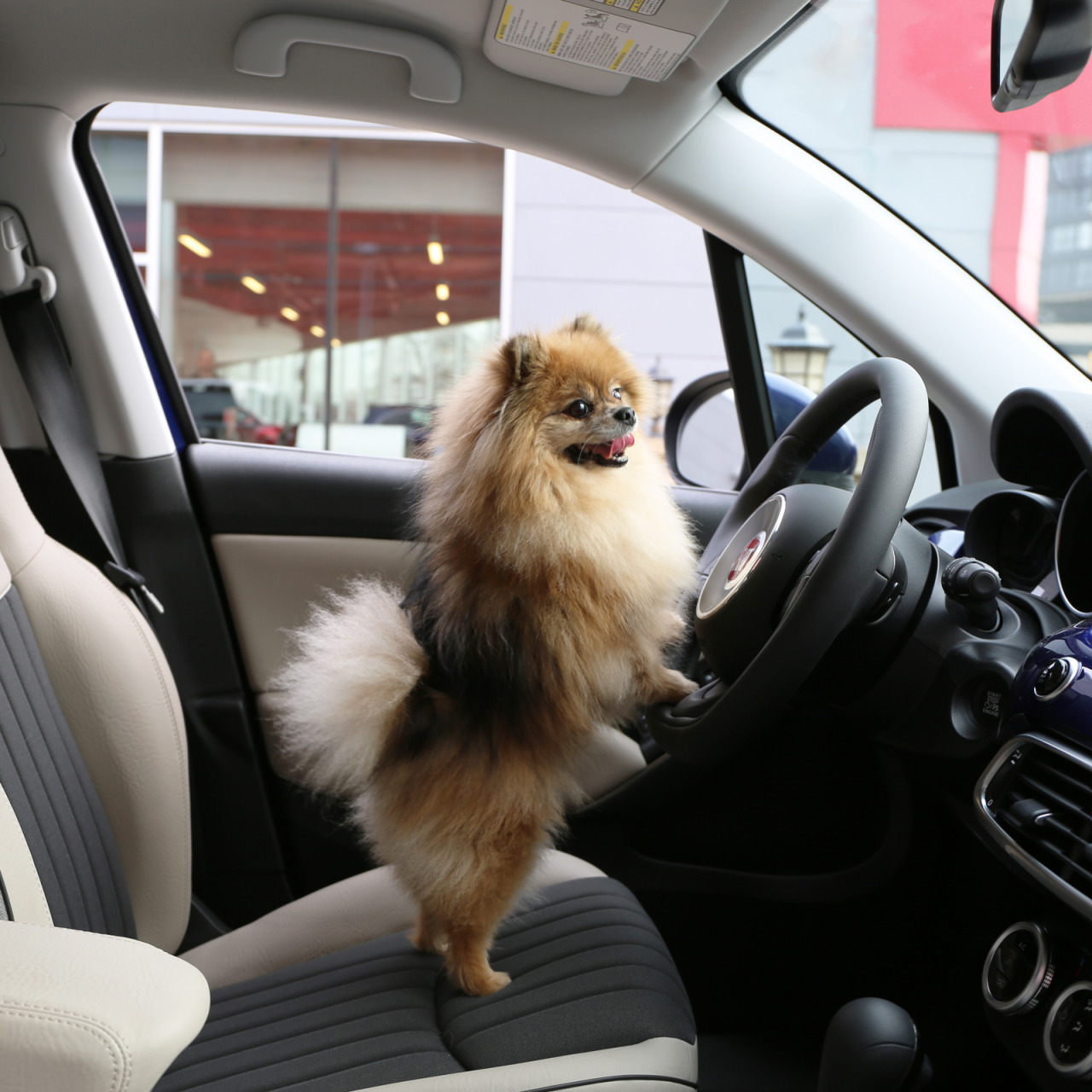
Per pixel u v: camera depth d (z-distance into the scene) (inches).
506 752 60.6
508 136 79.6
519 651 61.4
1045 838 43.5
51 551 62.3
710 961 75.4
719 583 57.6
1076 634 46.6
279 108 77.9
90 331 81.7
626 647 64.3
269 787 87.2
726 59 70.4
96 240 81.1
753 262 84.0
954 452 81.0
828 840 74.0
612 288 149.2
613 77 72.9
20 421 77.9
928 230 81.0
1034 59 51.2
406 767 61.1
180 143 171.8
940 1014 61.9
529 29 68.2
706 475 97.9
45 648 59.7
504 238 183.9
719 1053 69.9
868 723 57.1
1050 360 76.2
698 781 75.0
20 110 75.2
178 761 64.4
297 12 70.5
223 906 86.7
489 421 65.2
